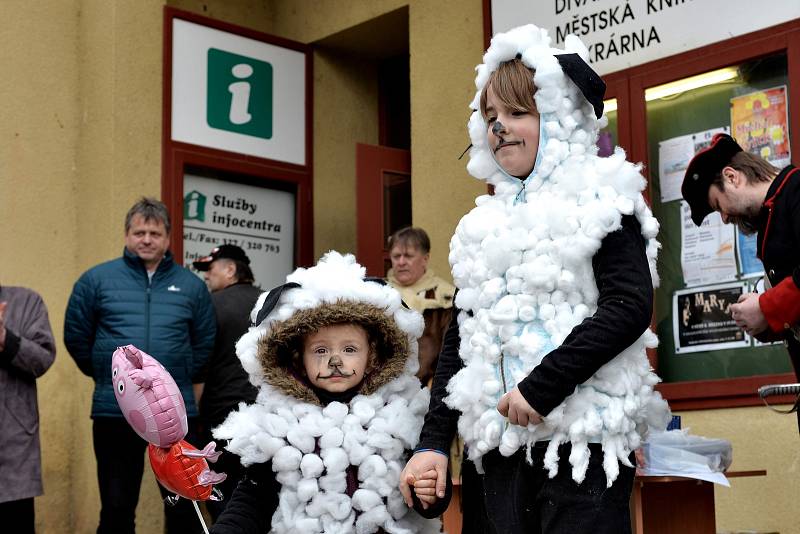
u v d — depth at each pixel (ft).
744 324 10.22
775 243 10.21
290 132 23.41
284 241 23.35
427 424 8.74
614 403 7.80
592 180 8.03
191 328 17.44
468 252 8.50
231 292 18.39
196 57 22.27
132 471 16.88
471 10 20.52
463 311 8.68
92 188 21.63
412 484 8.52
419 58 21.30
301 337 9.29
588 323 7.70
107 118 21.38
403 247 17.38
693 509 12.12
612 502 7.82
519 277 8.11
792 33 15.85
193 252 22.03
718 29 16.66
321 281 9.15
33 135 21.65
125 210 21.18
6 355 15.88
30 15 21.85
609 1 17.94
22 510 16.06
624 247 7.91
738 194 10.59
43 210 21.61
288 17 24.25
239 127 22.70
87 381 20.92
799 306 9.79
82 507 20.67
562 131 8.34
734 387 15.87
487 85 8.70
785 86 16.05
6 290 16.62
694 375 16.49
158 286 17.26
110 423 16.72
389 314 9.26
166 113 21.80
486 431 8.05
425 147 21.02
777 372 15.65
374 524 8.95
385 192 22.38
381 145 24.84
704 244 16.57
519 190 8.54
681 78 17.01
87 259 21.62
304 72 23.76
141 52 21.71
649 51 17.43
